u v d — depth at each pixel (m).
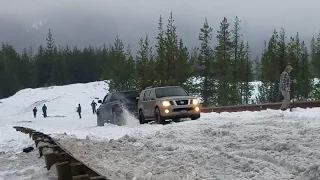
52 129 20.73
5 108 76.88
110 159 8.24
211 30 51.53
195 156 7.86
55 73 108.31
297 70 41.84
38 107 73.94
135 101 22.14
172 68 42.88
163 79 42.62
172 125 15.02
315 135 8.77
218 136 10.50
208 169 6.75
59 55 113.06
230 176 6.13
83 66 118.94
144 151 9.25
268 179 5.77
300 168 6.11
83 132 16.48
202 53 50.91
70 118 42.91
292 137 8.81
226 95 45.44
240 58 54.03
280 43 42.81
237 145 8.71
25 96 84.69
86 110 68.00
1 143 14.52
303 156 6.95
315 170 5.69
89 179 5.06
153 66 43.22
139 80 43.91
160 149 9.25
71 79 117.62
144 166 7.36
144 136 12.10
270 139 8.93
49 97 81.12
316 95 40.25
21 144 12.97
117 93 22.91
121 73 49.59
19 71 107.81
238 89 47.31
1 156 10.29
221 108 25.30
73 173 5.69
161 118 18.02
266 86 43.03
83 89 89.00
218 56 49.47
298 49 43.84
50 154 7.28
